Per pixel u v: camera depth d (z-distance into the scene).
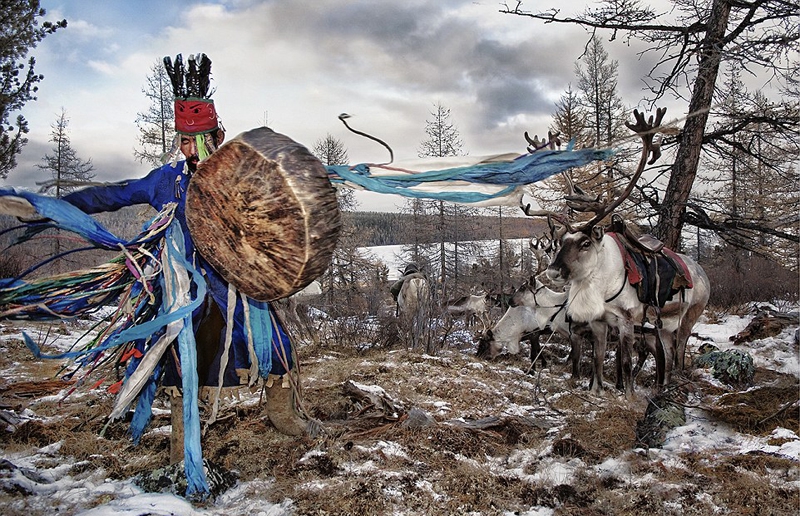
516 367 9.20
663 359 7.14
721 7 11.69
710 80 11.78
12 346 8.87
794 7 10.59
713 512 3.80
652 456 4.78
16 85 14.55
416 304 10.47
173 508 3.47
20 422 5.16
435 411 5.88
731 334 12.59
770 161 12.98
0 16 13.72
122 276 3.90
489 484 4.16
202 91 4.05
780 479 4.32
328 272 23.42
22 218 3.73
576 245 6.83
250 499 3.79
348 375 7.22
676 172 12.20
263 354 3.99
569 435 5.23
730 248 23.86
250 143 3.29
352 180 3.84
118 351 4.05
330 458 4.36
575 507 3.89
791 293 18.56
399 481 4.10
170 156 4.07
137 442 4.17
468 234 39.44
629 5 12.46
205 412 5.26
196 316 3.86
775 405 5.76
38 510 3.47
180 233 3.86
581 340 7.93
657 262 7.11
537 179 3.69
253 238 3.37
